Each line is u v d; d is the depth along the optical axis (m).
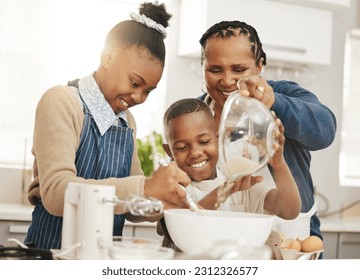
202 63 1.54
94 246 0.91
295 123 1.39
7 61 1.85
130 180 0.98
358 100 2.33
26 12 1.87
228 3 1.90
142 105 2.01
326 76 2.22
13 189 1.83
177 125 1.42
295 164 1.47
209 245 0.78
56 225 1.20
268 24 2.02
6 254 0.94
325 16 2.14
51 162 1.04
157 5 1.38
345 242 2.11
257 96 1.17
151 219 1.21
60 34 1.88
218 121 1.50
